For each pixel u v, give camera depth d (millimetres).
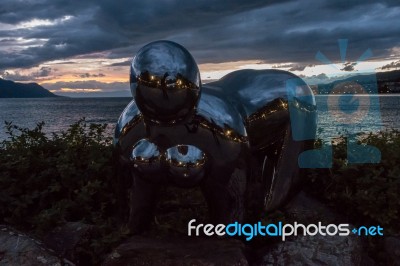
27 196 3729
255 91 3533
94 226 3385
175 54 2639
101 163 4113
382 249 3449
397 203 3512
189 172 2914
